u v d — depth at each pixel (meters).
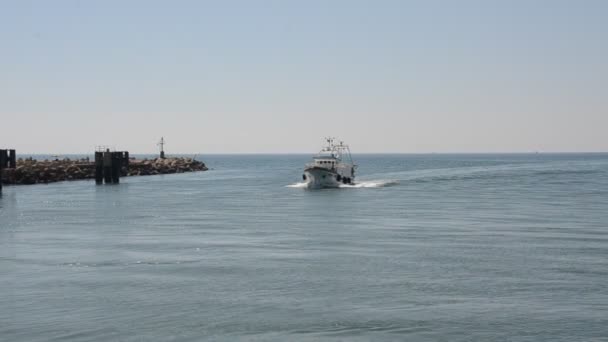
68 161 184.50
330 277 41.19
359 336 30.33
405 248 51.53
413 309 34.12
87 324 32.03
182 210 84.31
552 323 31.78
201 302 35.62
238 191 120.38
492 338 29.95
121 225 67.88
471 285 38.91
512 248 51.09
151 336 30.42
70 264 45.78
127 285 39.34
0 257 48.62
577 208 83.56
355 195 107.19
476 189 121.62
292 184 143.12
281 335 30.53
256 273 42.44
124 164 181.25
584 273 41.81
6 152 112.94
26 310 34.31
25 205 91.12
